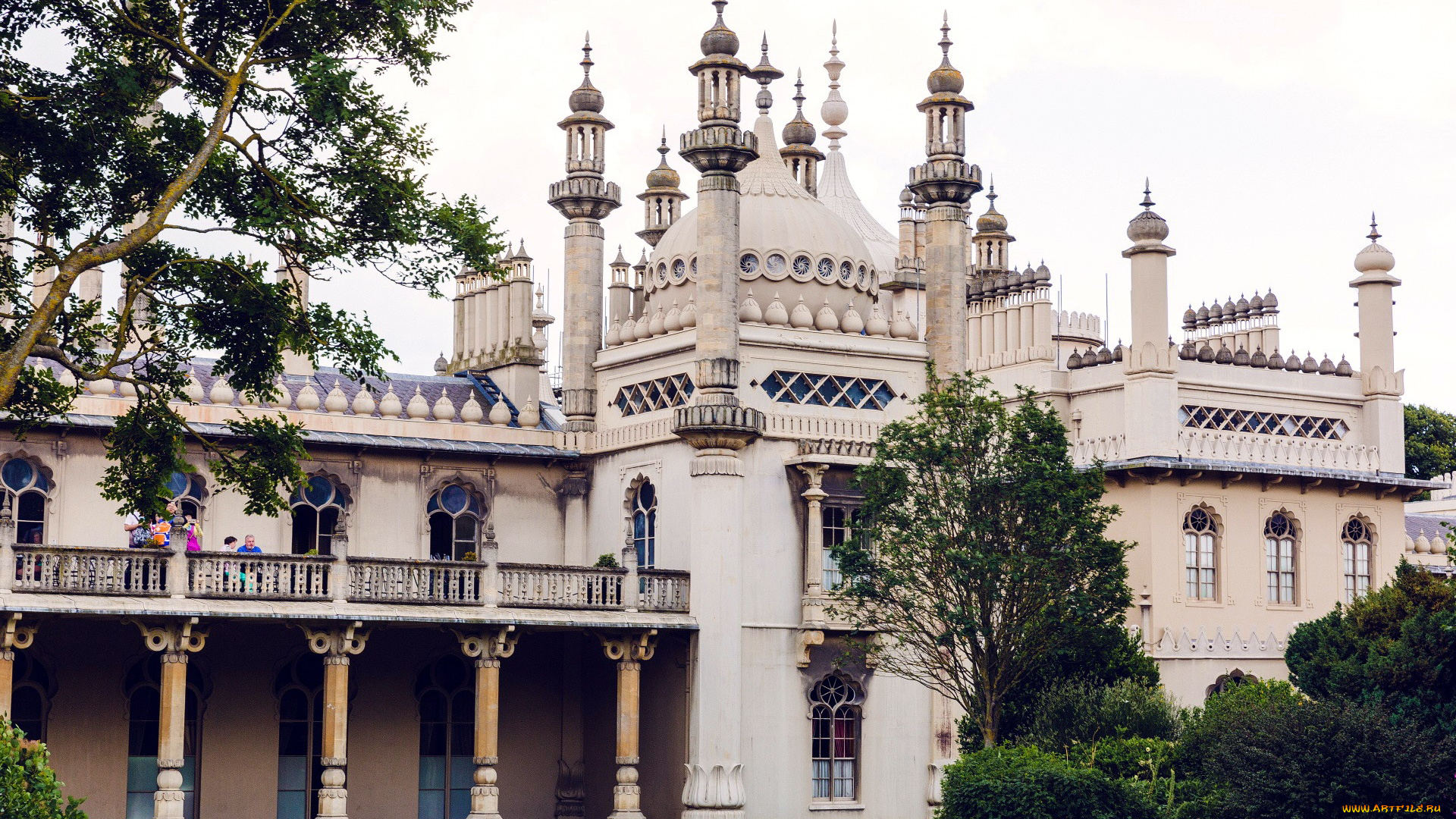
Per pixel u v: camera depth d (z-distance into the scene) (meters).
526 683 43.09
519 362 45.41
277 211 28.06
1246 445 51.53
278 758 39.72
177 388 30.73
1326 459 53.41
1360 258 56.34
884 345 42.88
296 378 43.19
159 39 28.39
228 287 29.36
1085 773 34.16
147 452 29.97
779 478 41.03
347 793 40.47
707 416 39.56
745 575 40.25
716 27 40.28
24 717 37.03
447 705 42.12
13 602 32.56
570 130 44.84
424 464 42.41
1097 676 41.91
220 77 28.33
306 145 29.72
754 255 42.06
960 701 38.44
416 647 41.78
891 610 39.66
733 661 39.56
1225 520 50.97
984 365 56.78
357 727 40.81
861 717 41.69
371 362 30.25
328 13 29.77
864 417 42.59
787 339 41.41
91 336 30.39
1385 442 55.25
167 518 30.23
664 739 41.31
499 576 38.03
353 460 41.44
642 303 47.19
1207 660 49.50
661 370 42.25
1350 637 39.91
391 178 29.50
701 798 39.09
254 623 39.62
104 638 38.03
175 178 28.48
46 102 28.06
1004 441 38.16
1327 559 53.03
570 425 44.22
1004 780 34.44
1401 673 36.09
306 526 40.97
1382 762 32.97
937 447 38.03
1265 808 33.16
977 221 62.56
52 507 37.62
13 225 39.12
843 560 38.38
